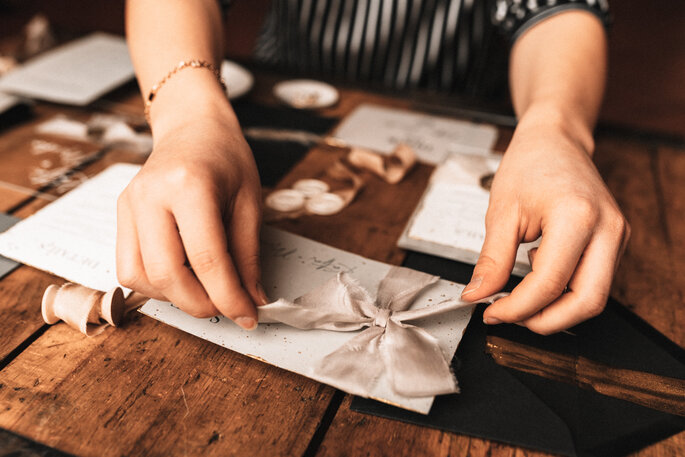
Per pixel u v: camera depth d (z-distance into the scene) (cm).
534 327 39
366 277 44
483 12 78
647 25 212
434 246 47
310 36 83
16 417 35
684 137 66
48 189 52
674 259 49
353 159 58
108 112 64
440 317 41
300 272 44
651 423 36
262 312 38
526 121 48
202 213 36
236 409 36
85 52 74
